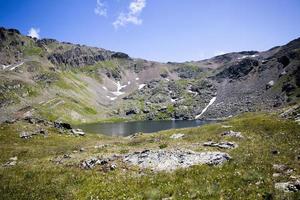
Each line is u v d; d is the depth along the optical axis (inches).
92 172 1044.5
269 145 1409.9
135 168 1075.9
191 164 1050.7
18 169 1157.1
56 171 1087.0
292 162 1015.0
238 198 684.1
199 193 734.5
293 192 692.7
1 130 2684.5
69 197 814.5
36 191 872.9
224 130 2336.4
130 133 7081.7
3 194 861.2
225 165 989.2
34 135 2726.4
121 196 789.2
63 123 3599.9
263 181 789.9
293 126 2006.6
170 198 737.0
